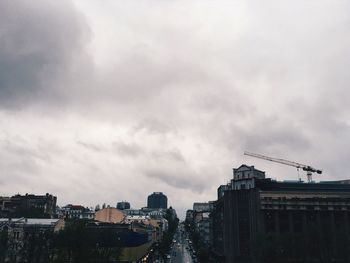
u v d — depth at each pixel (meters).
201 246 193.00
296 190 135.88
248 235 125.19
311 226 111.12
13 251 112.38
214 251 165.38
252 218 124.31
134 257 130.38
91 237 112.44
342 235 106.38
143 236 154.12
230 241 126.50
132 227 148.88
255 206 124.62
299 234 107.31
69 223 129.38
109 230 131.25
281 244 105.75
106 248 115.81
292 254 106.19
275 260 106.00
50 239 110.38
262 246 107.25
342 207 122.88
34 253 108.62
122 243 128.50
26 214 191.75
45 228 128.38
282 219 123.56
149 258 179.75
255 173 145.38
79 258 107.00
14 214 196.50
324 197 124.62
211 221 191.75
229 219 128.50
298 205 123.69
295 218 123.44
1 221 134.75
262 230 121.69
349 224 121.69
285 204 123.88
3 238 111.62
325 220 121.12
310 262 107.44
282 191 126.38
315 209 122.94
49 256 111.56
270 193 126.00
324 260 107.38
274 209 123.75
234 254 125.12
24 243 112.56
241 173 147.50
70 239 106.81
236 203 129.25
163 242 188.38
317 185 137.50
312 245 106.31
